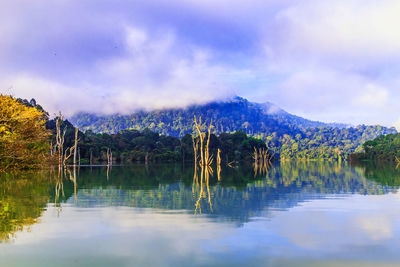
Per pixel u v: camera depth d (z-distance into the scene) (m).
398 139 136.00
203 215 13.38
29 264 7.60
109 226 11.32
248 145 155.50
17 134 37.09
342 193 21.42
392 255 8.31
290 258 8.07
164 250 8.66
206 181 32.16
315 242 9.38
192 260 7.89
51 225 11.45
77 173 44.00
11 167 40.84
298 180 33.81
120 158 120.81
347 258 8.10
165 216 13.18
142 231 10.64
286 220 12.38
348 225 11.59
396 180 33.00
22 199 17.78
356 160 142.38
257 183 29.84
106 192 21.53
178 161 134.38
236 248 8.83
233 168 74.25
